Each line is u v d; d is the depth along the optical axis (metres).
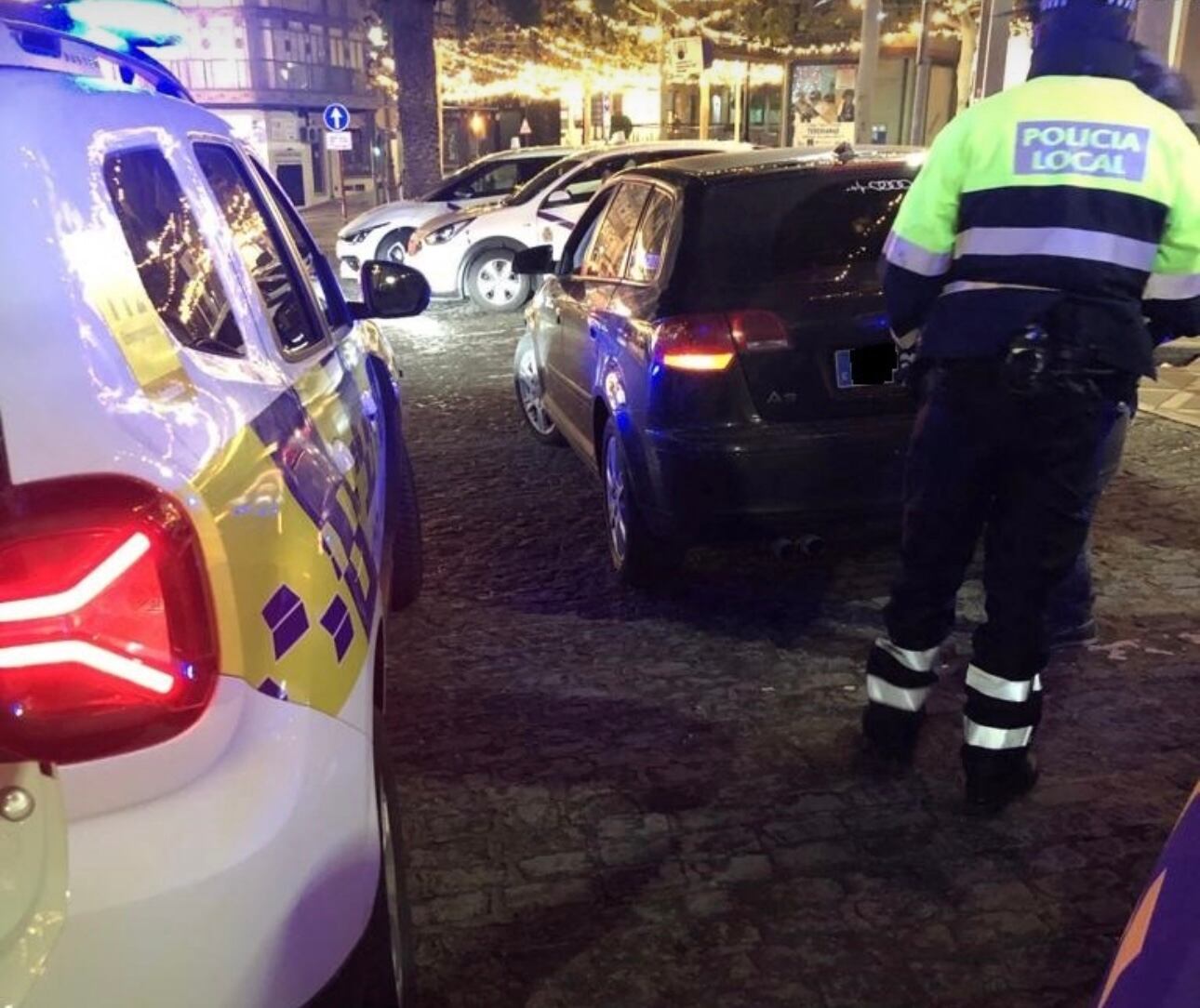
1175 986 1.32
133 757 1.45
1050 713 3.55
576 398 5.34
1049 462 2.80
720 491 3.89
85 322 1.55
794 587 4.62
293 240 3.50
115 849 1.43
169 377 1.72
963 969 2.52
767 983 2.49
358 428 2.95
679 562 4.49
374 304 4.10
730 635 4.20
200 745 1.50
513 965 2.56
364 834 1.74
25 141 1.65
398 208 14.81
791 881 2.82
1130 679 3.75
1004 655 2.96
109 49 2.37
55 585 1.40
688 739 3.49
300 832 1.58
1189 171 2.65
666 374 3.92
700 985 2.49
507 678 3.92
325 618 1.83
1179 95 2.85
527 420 7.21
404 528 4.40
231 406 1.87
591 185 12.96
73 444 1.44
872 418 3.89
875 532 4.04
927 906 2.72
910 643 3.21
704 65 24.23
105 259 1.70
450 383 9.10
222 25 38.09
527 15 26.20
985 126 2.73
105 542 1.42
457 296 12.99
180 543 1.47
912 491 3.08
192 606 1.48
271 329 2.52
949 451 2.96
